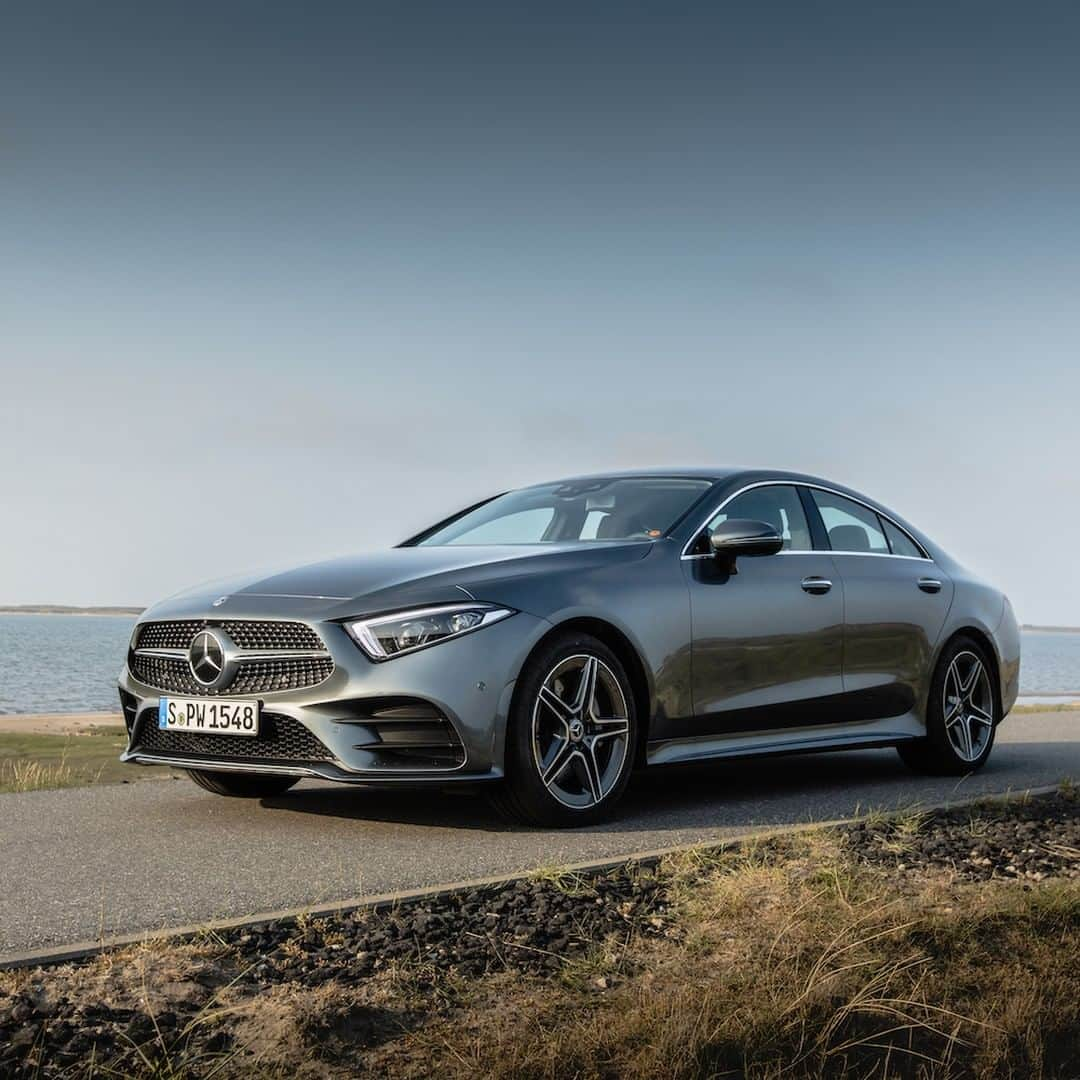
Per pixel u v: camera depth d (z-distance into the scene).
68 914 3.21
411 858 3.91
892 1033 2.62
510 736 4.30
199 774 5.23
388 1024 2.44
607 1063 2.36
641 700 4.75
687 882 3.45
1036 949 3.08
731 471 5.61
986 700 6.30
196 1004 2.48
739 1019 2.52
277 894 3.42
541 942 2.92
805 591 5.36
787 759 6.84
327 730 4.17
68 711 65.19
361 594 4.34
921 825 4.34
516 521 5.58
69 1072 2.18
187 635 4.54
